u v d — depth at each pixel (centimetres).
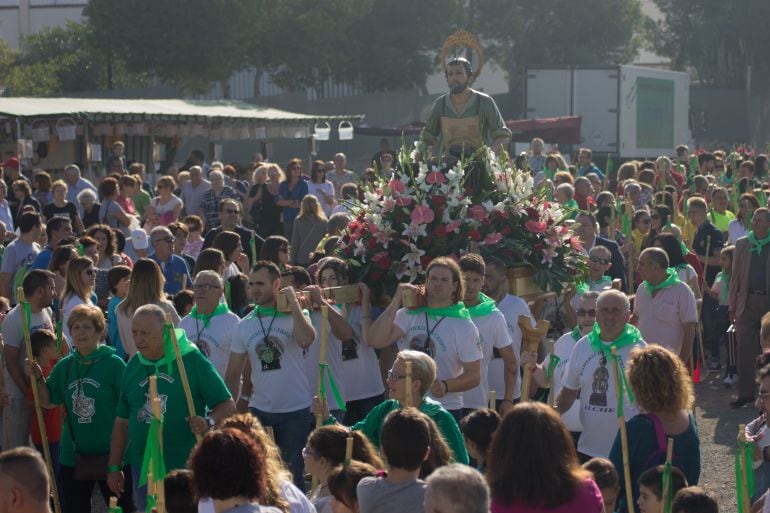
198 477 741
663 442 978
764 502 989
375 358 1436
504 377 1318
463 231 1527
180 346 1120
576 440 1270
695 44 9219
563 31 8606
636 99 5719
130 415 1123
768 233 1930
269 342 1263
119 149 3388
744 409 1947
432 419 957
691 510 857
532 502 739
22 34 8400
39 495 789
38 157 3697
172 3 6000
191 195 2902
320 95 7219
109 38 6181
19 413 1349
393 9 7238
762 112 8600
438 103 1733
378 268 1500
